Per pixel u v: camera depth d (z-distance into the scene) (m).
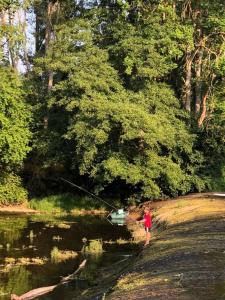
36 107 36.88
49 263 17.91
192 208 25.31
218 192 33.78
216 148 35.50
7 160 34.94
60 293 14.12
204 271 11.74
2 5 34.09
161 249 16.03
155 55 32.94
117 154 31.38
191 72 40.66
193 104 40.72
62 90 33.25
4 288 14.67
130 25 34.72
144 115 29.84
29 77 40.34
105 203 35.81
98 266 17.45
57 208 35.56
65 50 34.41
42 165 37.53
